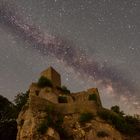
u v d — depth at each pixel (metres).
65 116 45.16
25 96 62.12
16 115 58.44
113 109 55.41
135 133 46.72
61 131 42.34
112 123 45.62
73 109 46.00
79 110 45.94
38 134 40.22
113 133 42.94
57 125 42.97
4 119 59.69
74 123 43.88
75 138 41.91
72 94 58.84
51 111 44.91
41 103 45.34
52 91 56.47
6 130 55.41
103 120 45.09
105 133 42.38
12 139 54.31
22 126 43.41
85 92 58.03
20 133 42.38
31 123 42.12
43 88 57.09
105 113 46.81
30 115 43.41
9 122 57.16
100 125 43.56
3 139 54.50
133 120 50.75
